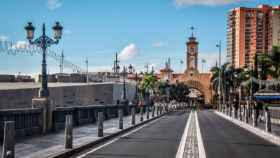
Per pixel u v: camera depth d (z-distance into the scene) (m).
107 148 19.98
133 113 38.75
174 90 167.12
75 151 17.95
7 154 11.84
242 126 40.38
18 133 22.12
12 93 53.88
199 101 179.50
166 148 19.97
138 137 26.58
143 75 128.12
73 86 70.31
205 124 43.75
